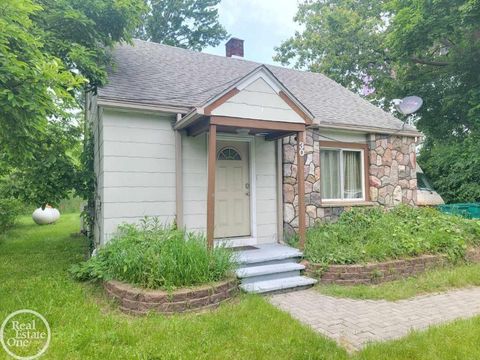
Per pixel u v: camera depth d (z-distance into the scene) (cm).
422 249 583
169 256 421
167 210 586
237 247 621
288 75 1000
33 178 765
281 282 499
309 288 503
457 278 511
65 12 553
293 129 569
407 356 285
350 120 775
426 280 514
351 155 802
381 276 519
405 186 847
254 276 502
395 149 838
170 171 591
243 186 666
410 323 365
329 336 333
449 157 1205
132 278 420
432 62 1288
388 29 1527
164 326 338
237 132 641
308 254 570
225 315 371
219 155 647
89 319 354
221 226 638
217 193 638
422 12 1090
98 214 654
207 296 402
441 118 1399
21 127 411
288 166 695
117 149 552
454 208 947
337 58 1605
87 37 607
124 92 577
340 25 1625
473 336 316
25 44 398
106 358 279
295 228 689
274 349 295
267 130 594
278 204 682
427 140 1447
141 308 381
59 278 498
